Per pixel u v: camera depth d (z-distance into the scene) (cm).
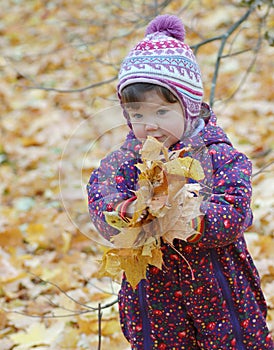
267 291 512
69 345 476
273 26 971
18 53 1138
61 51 1112
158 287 331
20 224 677
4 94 998
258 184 665
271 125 800
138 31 979
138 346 344
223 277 331
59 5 1282
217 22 1048
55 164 806
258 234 594
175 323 336
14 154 836
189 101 326
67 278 566
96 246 619
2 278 569
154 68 320
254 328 341
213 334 334
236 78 913
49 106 957
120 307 358
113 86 974
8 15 1302
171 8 1077
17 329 504
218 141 334
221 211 309
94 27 1134
